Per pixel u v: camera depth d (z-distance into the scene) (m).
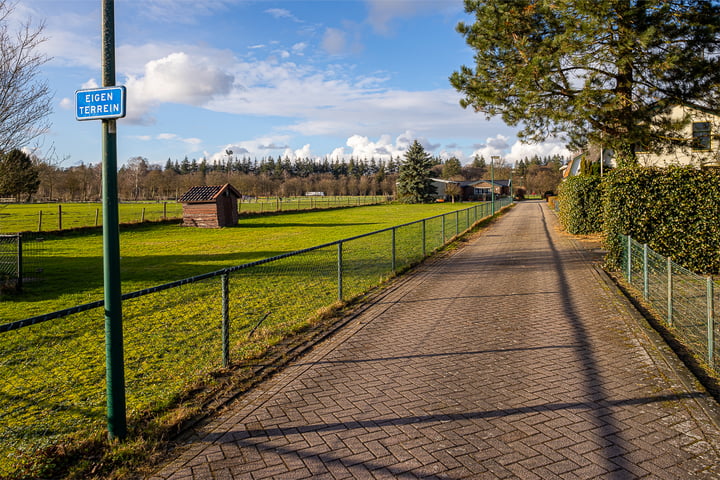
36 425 4.37
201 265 15.11
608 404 4.55
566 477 3.39
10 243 17.72
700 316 7.41
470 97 13.68
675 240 11.34
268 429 4.18
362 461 3.64
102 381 5.52
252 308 8.96
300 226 30.30
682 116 12.50
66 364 6.07
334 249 17.70
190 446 3.91
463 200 80.06
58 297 10.61
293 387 5.12
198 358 6.16
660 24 11.18
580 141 13.65
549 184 91.75
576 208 20.62
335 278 11.97
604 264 12.26
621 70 11.92
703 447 3.75
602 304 8.55
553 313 8.04
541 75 11.87
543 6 11.84
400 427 4.18
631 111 12.08
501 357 5.96
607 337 6.65
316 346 6.57
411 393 4.91
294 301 9.49
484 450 3.77
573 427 4.12
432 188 67.31
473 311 8.31
